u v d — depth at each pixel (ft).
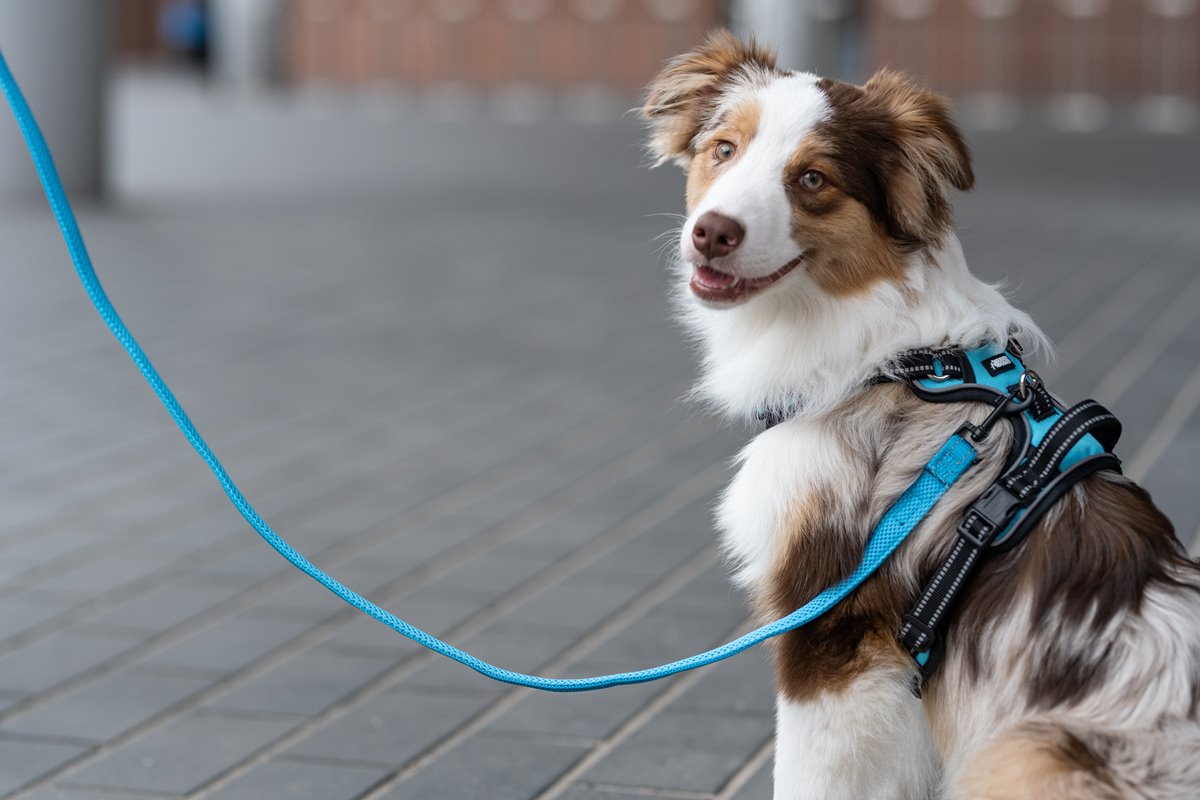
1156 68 100.17
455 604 19.57
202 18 136.67
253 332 35.24
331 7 118.32
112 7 54.29
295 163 69.82
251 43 116.37
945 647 11.25
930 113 12.35
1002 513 11.13
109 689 16.93
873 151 12.19
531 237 49.47
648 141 14.21
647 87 14.48
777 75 13.00
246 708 16.46
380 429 27.76
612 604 19.52
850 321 12.21
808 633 11.69
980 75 102.58
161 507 23.35
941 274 12.30
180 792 14.49
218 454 26.16
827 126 12.14
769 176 12.03
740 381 12.85
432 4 116.37
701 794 14.34
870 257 12.21
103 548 21.56
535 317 37.35
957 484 11.52
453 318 37.11
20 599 19.61
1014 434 11.54
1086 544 10.86
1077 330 34.68
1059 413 11.72
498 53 115.44
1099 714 10.18
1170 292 39.32
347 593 12.34
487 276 42.65
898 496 11.60
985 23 101.86
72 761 15.15
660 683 16.97
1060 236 48.70
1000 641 10.89
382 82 118.21
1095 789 9.77
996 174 66.03
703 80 13.44
